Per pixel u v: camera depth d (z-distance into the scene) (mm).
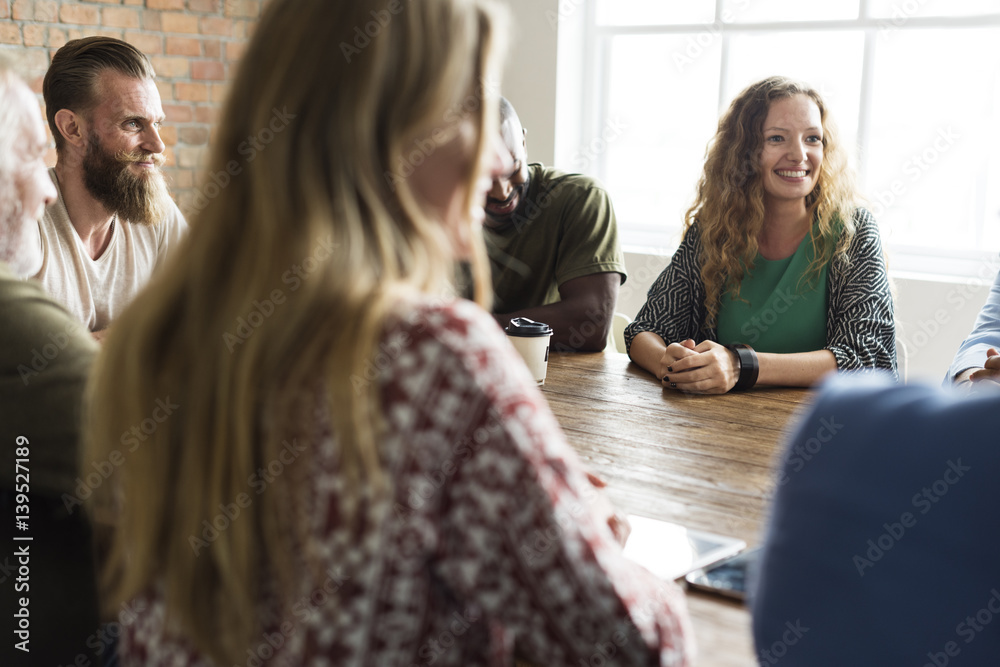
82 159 1720
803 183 1853
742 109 1900
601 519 814
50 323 860
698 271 1979
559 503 486
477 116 538
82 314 1781
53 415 850
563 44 3596
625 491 1091
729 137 1922
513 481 482
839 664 561
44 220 1723
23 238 928
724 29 3490
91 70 1685
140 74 1742
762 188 1896
